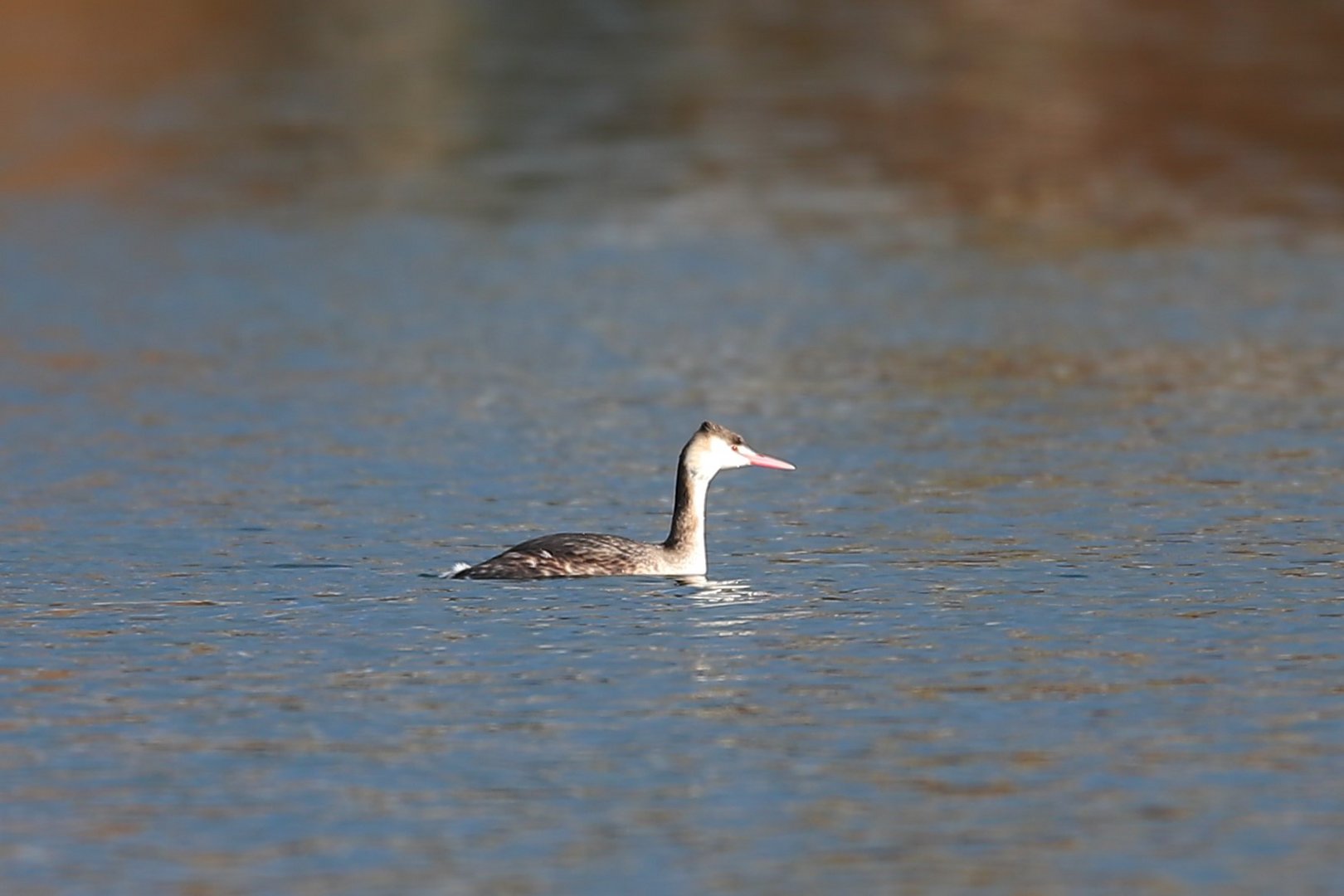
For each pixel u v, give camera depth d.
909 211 46.00
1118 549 21.44
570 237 43.72
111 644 18.03
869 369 31.83
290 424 28.30
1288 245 42.00
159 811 13.97
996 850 13.24
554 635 18.14
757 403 29.59
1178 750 15.05
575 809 13.97
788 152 52.06
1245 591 19.70
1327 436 26.98
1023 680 16.80
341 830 13.62
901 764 14.80
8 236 43.91
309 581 20.30
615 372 31.78
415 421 28.50
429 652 17.66
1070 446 26.62
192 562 21.11
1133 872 12.89
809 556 21.31
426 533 22.45
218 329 35.16
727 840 13.41
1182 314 35.78
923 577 20.34
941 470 25.42
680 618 18.75
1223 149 51.31
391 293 38.38
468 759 14.95
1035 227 44.16
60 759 15.01
